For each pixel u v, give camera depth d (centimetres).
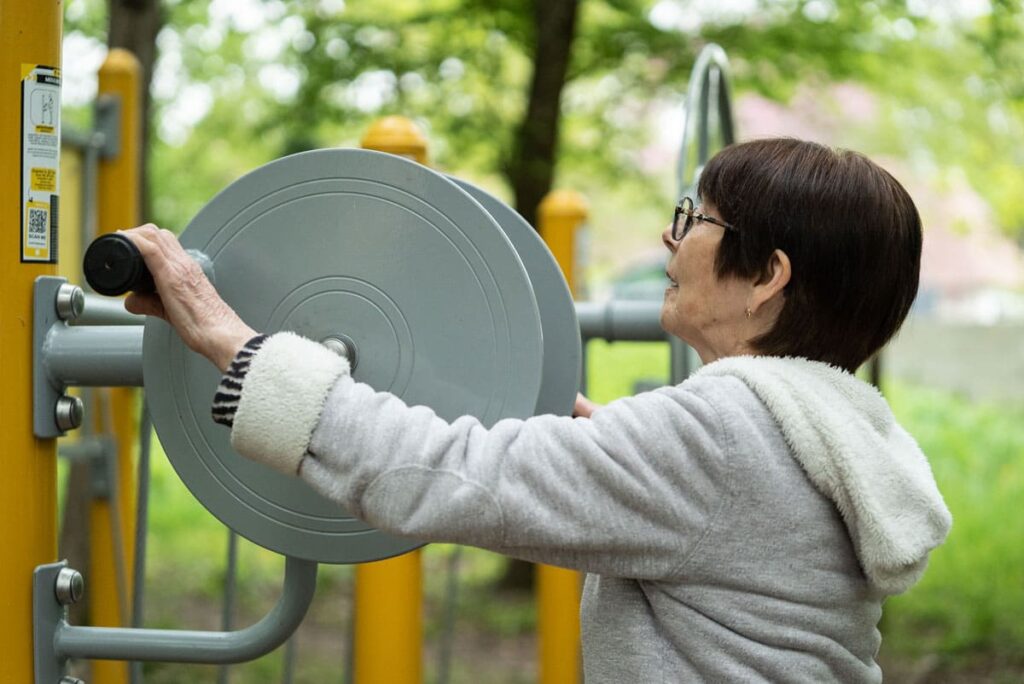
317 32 586
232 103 776
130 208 319
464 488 110
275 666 480
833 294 121
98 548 289
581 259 358
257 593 600
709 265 125
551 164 602
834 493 114
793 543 114
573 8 589
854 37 591
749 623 113
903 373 1419
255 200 125
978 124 672
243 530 127
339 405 111
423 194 123
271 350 113
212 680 453
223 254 126
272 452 111
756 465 112
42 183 133
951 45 583
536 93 597
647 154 770
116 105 316
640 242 1375
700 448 112
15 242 130
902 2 534
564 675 297
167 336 127
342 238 124
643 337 207
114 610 288
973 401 1270
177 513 750
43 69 133
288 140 674
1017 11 466
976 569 617
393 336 124
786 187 121
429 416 114
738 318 125
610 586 121
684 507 111
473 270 122
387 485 110
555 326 137
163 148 807
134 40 449
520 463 111
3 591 129
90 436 295
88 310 174
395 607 234
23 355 131
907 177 822
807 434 113
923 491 115
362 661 235
